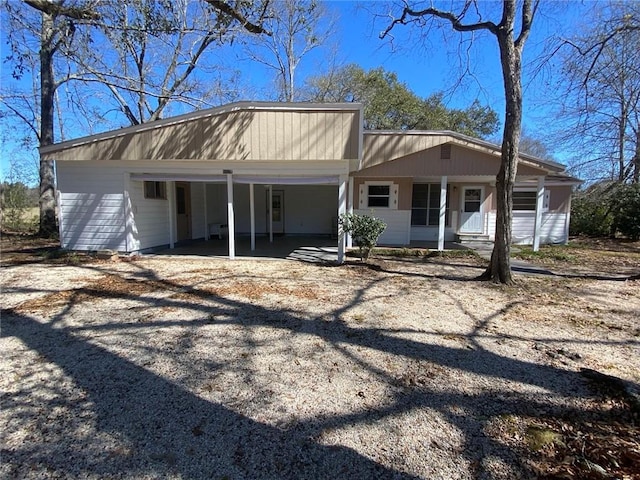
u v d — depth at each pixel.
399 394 2.82
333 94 23.42
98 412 2.54
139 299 5.41
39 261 8.48
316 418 2.50
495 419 2.50
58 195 9.50
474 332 4.19
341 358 3.46
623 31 7.77
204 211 14.01
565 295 5.95
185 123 8.44
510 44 6.18
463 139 10.70
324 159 8.20
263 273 7.48
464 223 13.42
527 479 1.94
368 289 6.21
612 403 2.70
